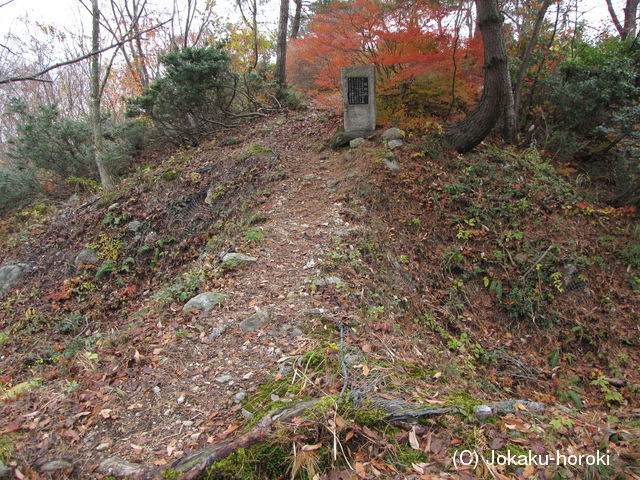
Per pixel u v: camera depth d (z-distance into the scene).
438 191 6.88
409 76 8.07
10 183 10.39
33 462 2.45
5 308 6.83
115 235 7.75
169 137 11.32
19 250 8.15
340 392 2.74
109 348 3.80
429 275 5.77
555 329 5.45
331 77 9.66
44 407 2.94
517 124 8.88
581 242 6.40
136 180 9.10
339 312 3.89
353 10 8.29
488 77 7.04
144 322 4.13
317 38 8.98
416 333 4.38
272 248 5.27
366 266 5.02
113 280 7.04
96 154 10.39
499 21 6.75
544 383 4.74
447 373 3.49
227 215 7.08
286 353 3.29
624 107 8.10
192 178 8.35
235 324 3.77
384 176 6.96
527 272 5.86
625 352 5.27
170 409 2.86
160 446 2.54
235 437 2.47
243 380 3.05
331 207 6.35
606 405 4.48
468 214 6.59
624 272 6.21
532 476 2.16
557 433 2.55
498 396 4.16
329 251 5.11
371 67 7.98
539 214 6.70
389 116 8.59
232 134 10.75
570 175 8.38
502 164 7.64
